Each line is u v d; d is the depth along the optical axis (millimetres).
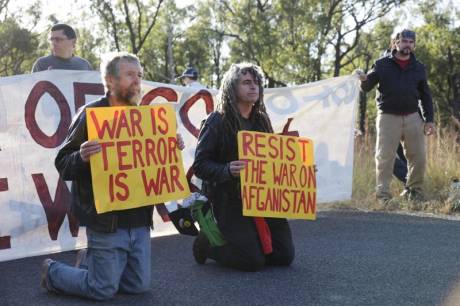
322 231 6043
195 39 39969
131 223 3803
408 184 7602
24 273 4590
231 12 36875
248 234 4473
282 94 6812
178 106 6066
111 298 3836
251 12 36500
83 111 3830
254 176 4461
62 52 5938
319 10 35625
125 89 3846
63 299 3861
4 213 5027
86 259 3971
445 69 44531
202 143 4523
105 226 3688
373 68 7410
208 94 6203
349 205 7539
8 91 5113
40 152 5207
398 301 3781
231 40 37719
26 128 5164
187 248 5344
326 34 35438
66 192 5289
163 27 39094
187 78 11062
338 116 7078
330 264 4719
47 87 5281
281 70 34969
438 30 43312
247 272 4496
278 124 6766
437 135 9180
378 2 36969
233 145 4543
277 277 4352
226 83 4551
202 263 4770
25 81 5188
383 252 5113
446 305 3697
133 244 3846
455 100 43562
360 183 8203
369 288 4066
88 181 3766
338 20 37500
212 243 4551
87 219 3730
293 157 4637
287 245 4613
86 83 5465
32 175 5164
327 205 7586
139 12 37375
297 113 6867
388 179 7477
